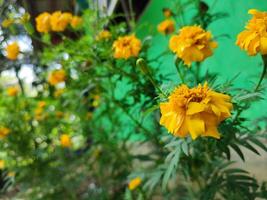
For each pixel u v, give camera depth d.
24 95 0.79
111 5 0.80
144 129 0.48
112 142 0.75
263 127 0.52
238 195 0.37
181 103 0.24
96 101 0.74
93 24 0.55
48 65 0.70
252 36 0.28
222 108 0.24
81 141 0.90
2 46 0.56
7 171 0.78
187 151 0.31
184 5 0.60
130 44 0.41
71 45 0.50
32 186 0.78
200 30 0.32
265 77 0.40
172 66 0.59
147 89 0.43
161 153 0.47
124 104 0.51
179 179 0.56
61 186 0.79
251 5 0.55
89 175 0.81
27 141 0.77
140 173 0.46
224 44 0.63
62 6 0.74
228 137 0.31
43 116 0.80
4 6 0.52
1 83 0.85
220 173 0.40
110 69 0.46
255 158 0.56
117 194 0.71
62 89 0.73
